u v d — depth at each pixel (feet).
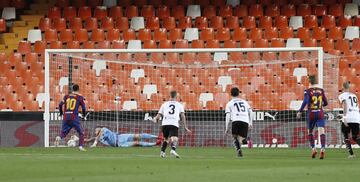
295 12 256.52
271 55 234.79
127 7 257.55
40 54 242.58
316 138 196.54
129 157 148.77
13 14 259.39
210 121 202.49
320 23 255.50
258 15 256.52
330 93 210.18
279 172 107.14
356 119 156.04
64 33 250.37
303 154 165.99
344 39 240.73
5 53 244.01
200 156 155.74
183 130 203.41
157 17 253.24
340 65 232.73
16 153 167.94
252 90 220.23
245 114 156.15
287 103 218.59
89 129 204.44
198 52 215.31
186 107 221.66
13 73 236.63
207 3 263.08
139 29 248.32
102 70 223.71
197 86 222.89
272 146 200.54
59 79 218.79
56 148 194.59
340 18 250.16
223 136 202.08
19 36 252.83
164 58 237.04
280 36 246.68
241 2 263.49
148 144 203.00
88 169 112.78
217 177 98.43
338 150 185.16
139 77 224.94
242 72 221.66
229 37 246.06
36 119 203.51
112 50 199.31
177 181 92.58
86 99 217.97
